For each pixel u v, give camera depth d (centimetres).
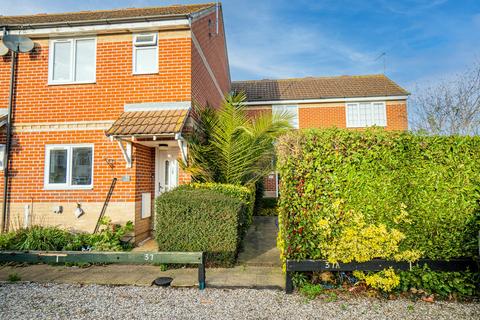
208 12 995
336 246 437
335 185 449
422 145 444
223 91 1426
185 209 559
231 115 803
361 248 425
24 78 818
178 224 560
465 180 438
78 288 464
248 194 788
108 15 1008
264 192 1644
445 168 440
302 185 454
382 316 369
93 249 664
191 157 753
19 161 795
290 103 1728
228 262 559
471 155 441
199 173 752
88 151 794
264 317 365
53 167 796
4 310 383
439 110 1672
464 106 1598
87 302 409
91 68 820
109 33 812
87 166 789
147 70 805
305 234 448
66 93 807
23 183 788
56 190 779
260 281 487
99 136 785
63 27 793
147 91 790
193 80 817
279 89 1883
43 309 387
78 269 561
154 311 381
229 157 794
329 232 436
